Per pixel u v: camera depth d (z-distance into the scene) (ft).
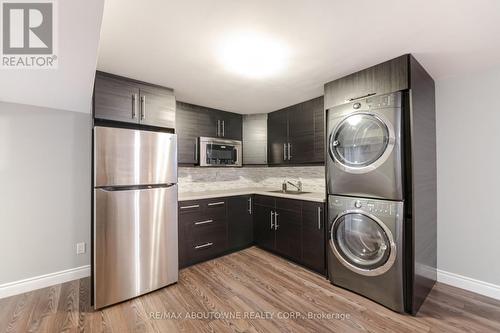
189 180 11.32
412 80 5.94
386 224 6.16
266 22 4.56
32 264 7.45
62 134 7.99
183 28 4.72
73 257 8.15
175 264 7.76
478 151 7.04
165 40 5.17
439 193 7.74
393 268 6.10
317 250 8.26
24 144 7.36
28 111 7.42
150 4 3.96
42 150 7.64
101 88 6.74
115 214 6.59
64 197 8.00
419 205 6.27
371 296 6.60
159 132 7.62
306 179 11.49
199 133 10.38
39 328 5.58
